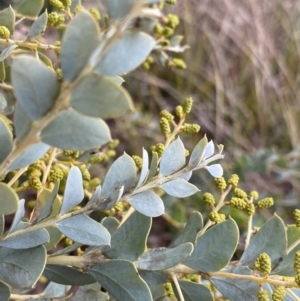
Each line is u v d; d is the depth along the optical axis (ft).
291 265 1.25
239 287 1.20
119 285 1.13
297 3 4.74
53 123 0.82
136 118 3.61
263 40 4.44
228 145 4.20
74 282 1.22
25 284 1.03
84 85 0.79
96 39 0.79
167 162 1.14
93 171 2.15
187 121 4.18
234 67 4.51
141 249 1.17
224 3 4.45
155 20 1.81
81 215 1.08
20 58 0.78
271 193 3.76
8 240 1.05
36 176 1.33
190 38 4.25
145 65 2.14
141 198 1.12
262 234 1.26
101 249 1.18
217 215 1.28
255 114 4.47
